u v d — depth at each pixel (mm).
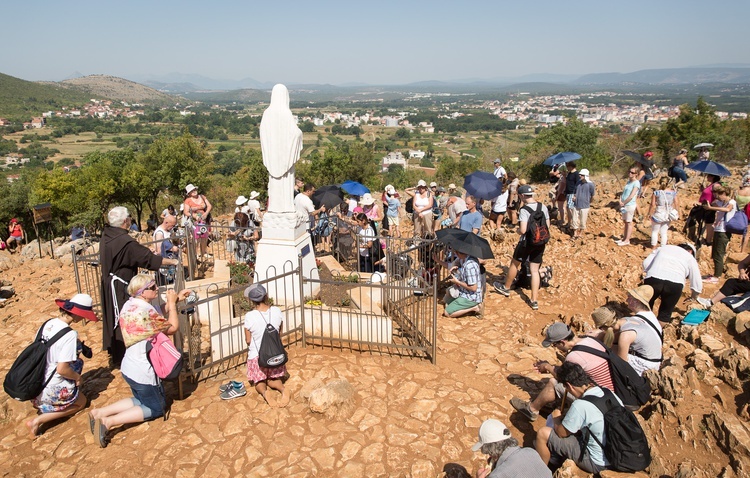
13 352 7543
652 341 5613
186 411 5625
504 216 14883
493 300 9109
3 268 12508
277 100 7918
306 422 5445
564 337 5562
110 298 6270
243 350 6730
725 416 4715
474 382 6305
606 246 10953
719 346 6234
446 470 4770
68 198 34531
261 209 13523
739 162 24922
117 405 5312
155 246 9523
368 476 4695
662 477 4508
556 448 4656
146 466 4824
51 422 5586
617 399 4559
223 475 4699
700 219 10125
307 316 7559
